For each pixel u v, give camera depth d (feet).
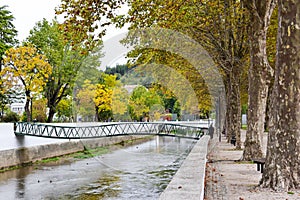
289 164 33.78
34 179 77.66
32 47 141.08
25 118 146.30
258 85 57.82
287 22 32.81
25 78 130.82
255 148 59.11
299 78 33.12
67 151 116.37
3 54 140.87
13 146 97.66
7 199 60.64
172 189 19.30
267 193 32.81
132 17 53.78
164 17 58.29
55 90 152.66
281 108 33.78
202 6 72.95
